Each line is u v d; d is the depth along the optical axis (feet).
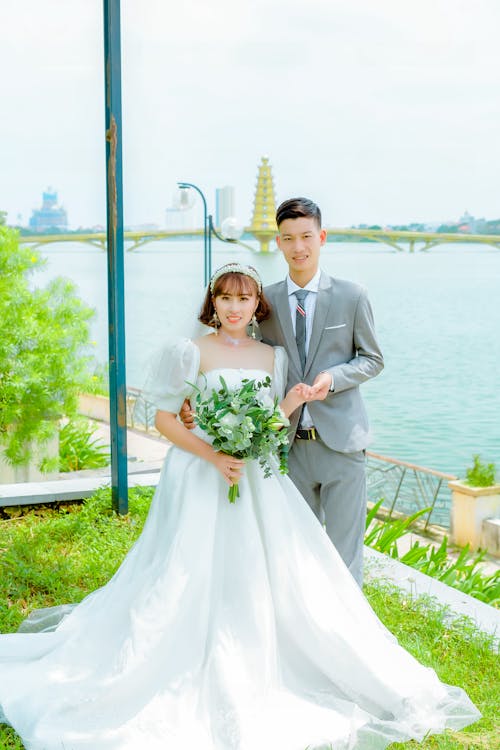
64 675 8.77
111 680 8.38
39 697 8.55
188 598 8.78
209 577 8.92
